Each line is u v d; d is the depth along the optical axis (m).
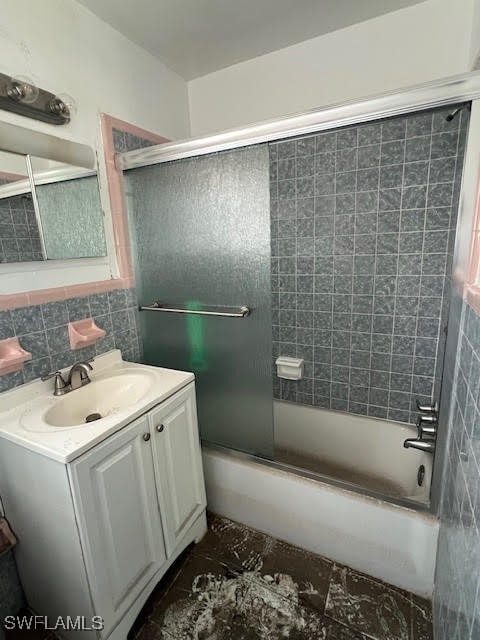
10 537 1.16
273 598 1.30
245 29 1.59
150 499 1.22
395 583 1.33
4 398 1.16
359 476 1.98
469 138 0.97
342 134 1.79
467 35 1.41
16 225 1.20
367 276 1.91
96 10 1.41
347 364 2.07
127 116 1.63
